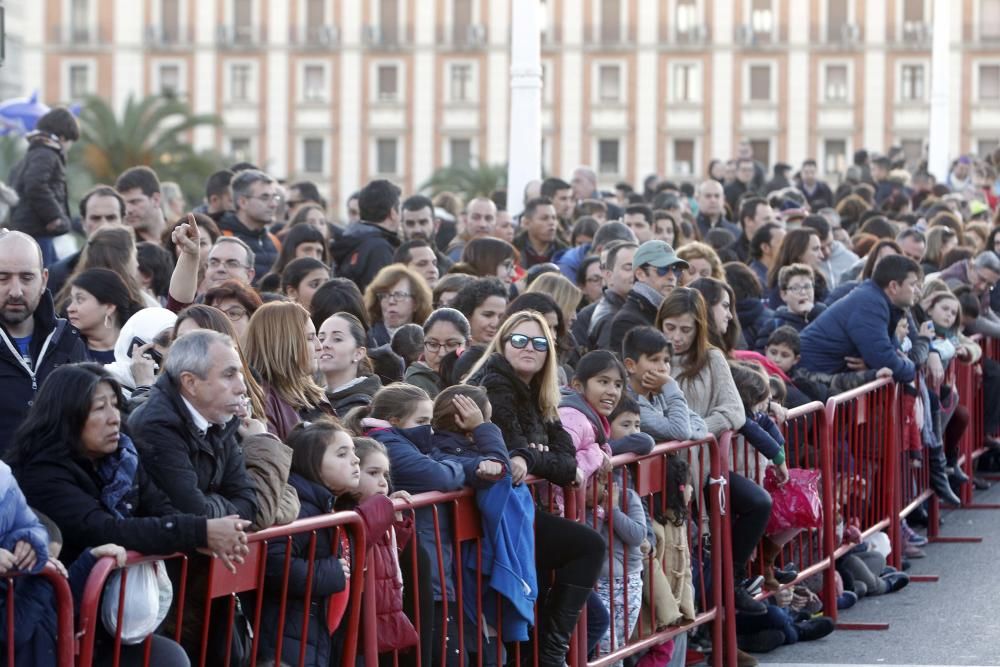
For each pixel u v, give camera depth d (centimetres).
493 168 10331
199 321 986
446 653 1006
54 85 12425
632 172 12300
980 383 2189
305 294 1483
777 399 1469
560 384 1311
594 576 1088
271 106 12450
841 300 1719
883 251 1911
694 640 1355
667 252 1459
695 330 1338
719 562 1305
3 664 729
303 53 12425
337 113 12438
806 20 12138
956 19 12012
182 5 12450
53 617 739
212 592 829
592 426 1141
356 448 962
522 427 1073
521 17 2458
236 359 873
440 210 3072
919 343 1819
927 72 12081
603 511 1147
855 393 1600
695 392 1329
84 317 1163
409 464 998
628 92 12256
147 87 12450
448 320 1284
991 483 2264
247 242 1808
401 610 958
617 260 1516
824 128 12150
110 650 788
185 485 840
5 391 1028
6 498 735
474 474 1016
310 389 1063
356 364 1202
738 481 1344
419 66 12394
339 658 927
